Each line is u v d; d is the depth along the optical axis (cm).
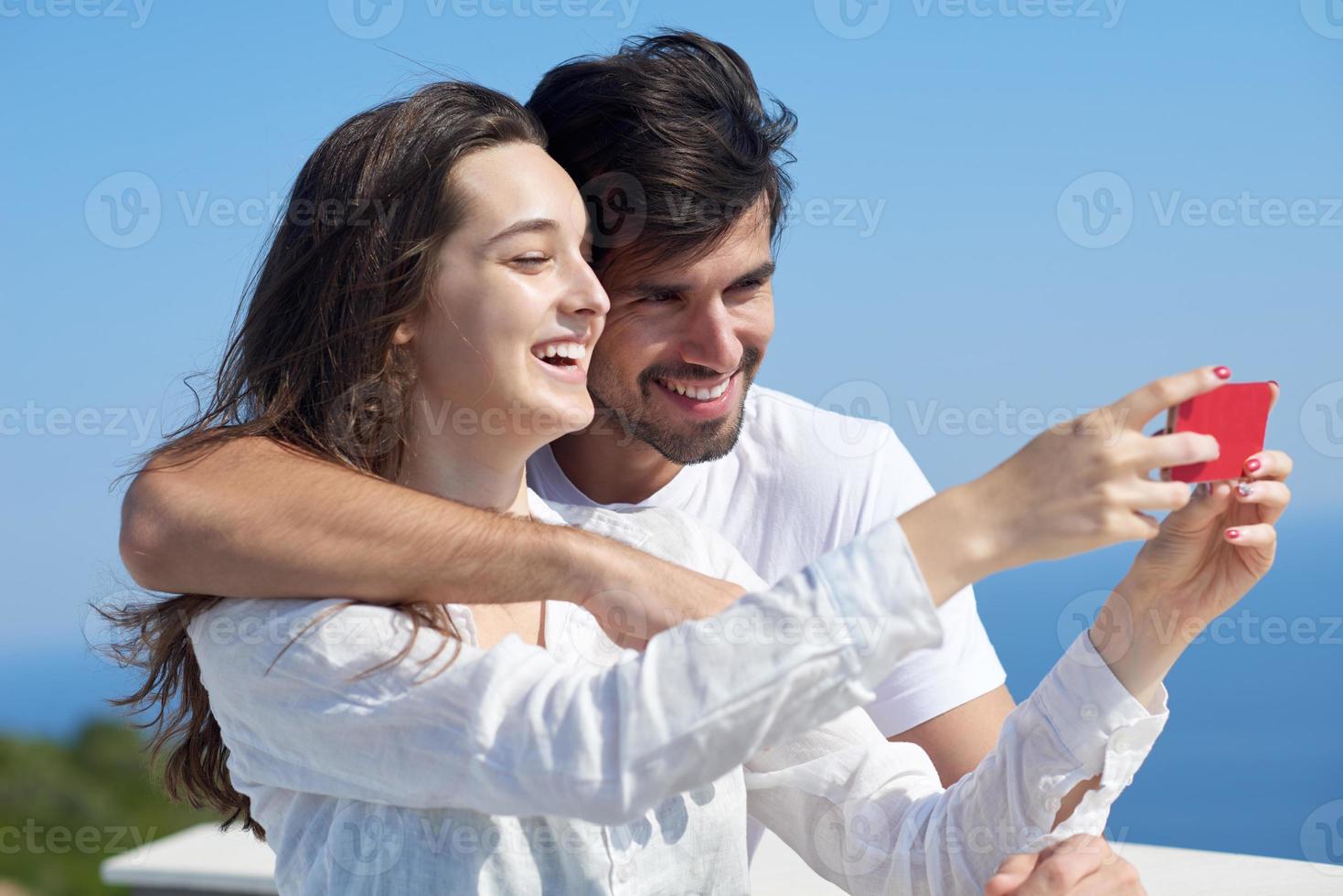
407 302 149
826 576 116
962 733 208
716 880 157
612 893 143
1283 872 231
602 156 188
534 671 128
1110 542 112
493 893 138
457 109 154
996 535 115
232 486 141
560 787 119
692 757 116
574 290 150
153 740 173
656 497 214
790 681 114
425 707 128
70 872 976
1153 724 146
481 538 139
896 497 222
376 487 140
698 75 191
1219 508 131
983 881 152
